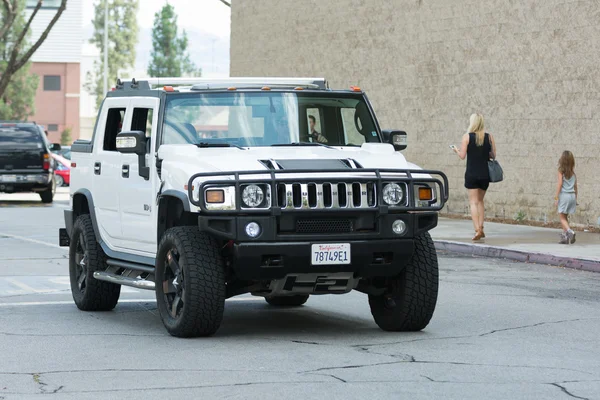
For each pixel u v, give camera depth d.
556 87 26.23
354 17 34.91
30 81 84.38
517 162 27.58
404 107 32.34
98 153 13.95
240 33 42.53
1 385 9.23
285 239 11.02
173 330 11.56
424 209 11.46
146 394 8.84
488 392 8.89
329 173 11.21
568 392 8.91
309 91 12.91
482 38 28.80
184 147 12.02
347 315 13.59
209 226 10.98
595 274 18.09
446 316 13.30
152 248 12.55
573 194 21.61
